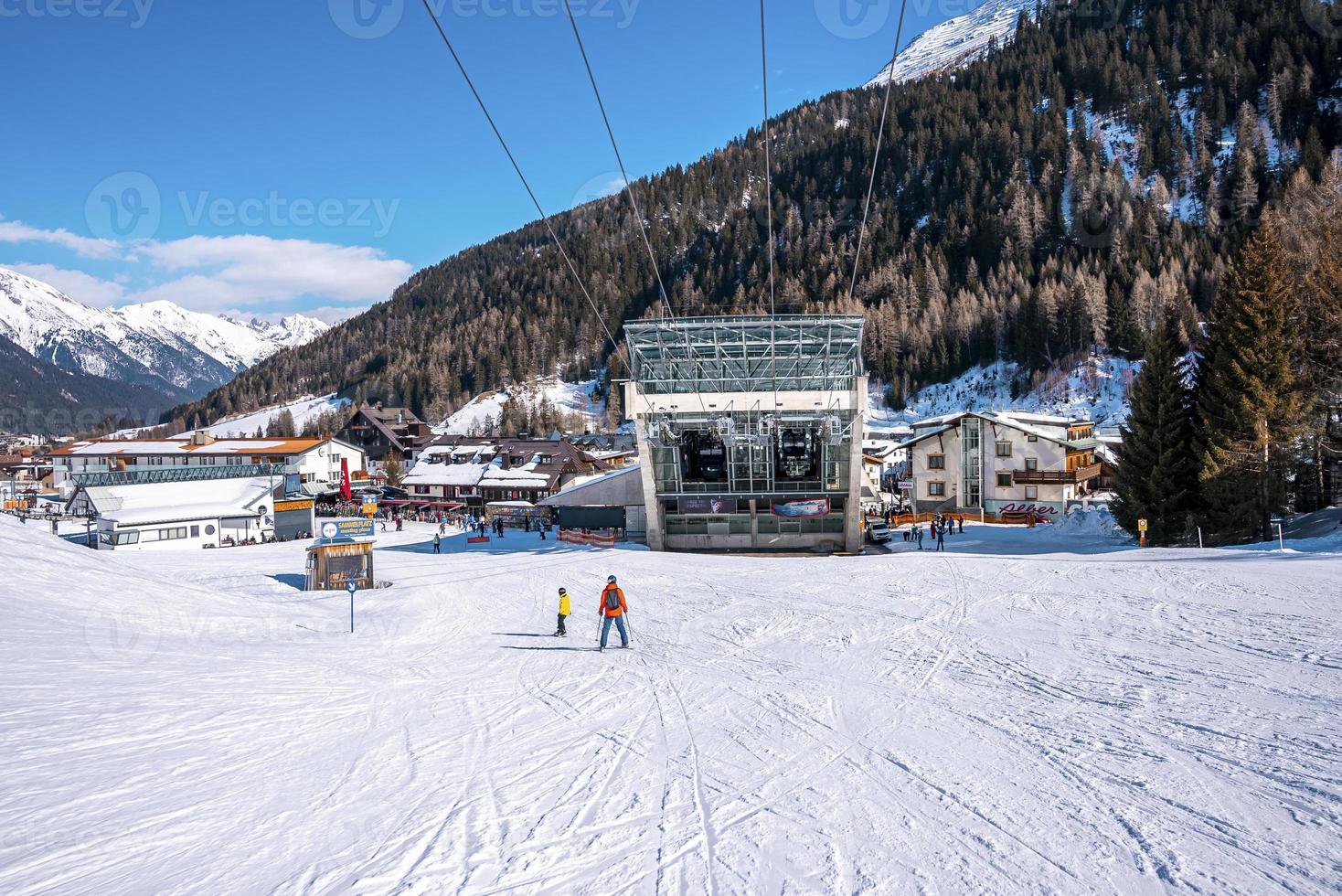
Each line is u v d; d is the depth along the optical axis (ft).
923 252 618.85
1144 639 51.90
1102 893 21.80
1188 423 132.26
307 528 233.14
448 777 32.01
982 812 27.63
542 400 589.73
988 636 56.59
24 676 43.83
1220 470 117.60
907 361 504.43
